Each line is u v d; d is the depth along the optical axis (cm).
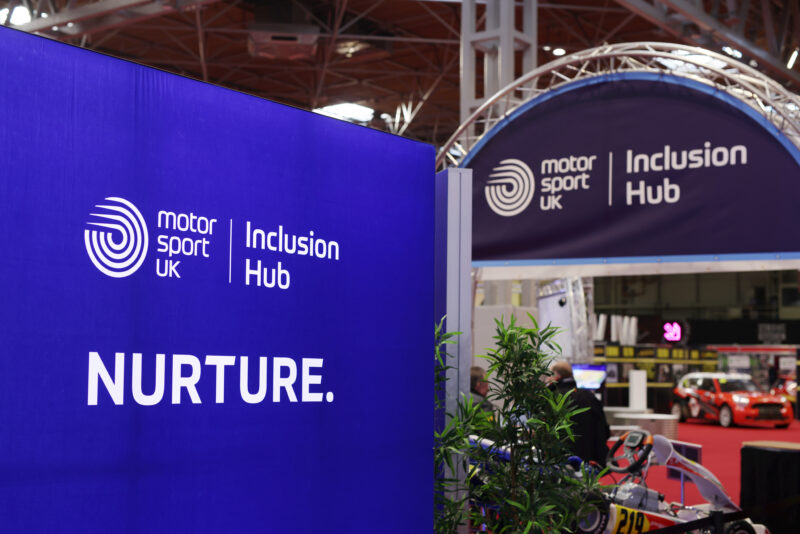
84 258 219
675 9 1484
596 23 2242
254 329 255
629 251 908
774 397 2073
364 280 288
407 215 303
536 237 960
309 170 273
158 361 232
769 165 837
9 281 205
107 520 219
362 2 2103
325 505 269
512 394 433
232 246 251
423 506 300
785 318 4134
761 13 1955
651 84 904
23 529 204
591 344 1673
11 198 206
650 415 1585
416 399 301
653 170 899
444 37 2373
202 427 240
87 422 217
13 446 203
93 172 222
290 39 1888
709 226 866
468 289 435
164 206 236
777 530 688
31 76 212
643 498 572
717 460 1371
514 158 978
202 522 238
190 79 245
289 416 262
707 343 3834
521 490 425
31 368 207
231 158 252
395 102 3041
